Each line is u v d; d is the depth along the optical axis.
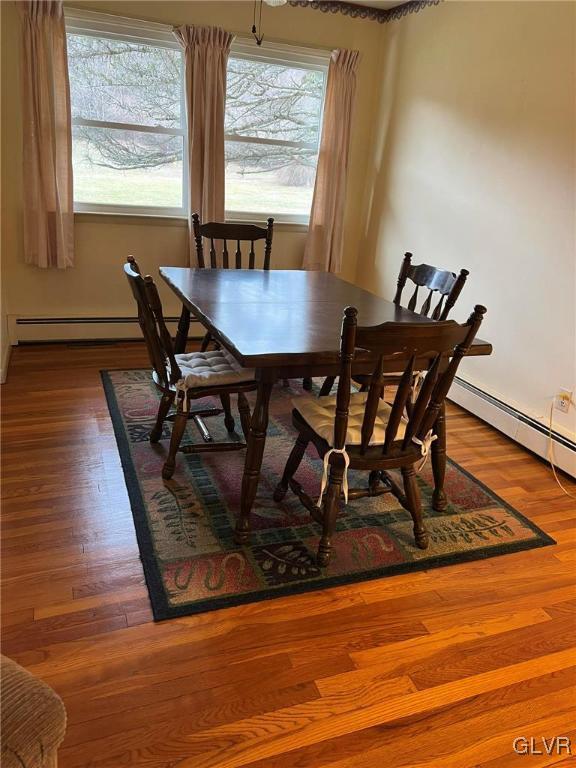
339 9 3.79
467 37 3.13
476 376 3.18
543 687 1.47
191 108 3.55
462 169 3.21
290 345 1.74
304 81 3.93
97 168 3.65
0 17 3.07
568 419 2.60
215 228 3.11
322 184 4.04
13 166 3.38
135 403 2.93
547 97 2.62
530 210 2.75
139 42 3.46
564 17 2.51
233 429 2.69
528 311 2.80
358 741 1.28
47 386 3.07
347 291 2.63
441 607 1.72
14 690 0.75
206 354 2.52
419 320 2.17
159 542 1.89
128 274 2.02
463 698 1.42
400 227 3.87
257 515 2.09
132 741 1.24
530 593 1.81
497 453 2.76
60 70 3.25
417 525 1.96
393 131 3.89
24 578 1.68
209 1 3.49
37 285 3.65
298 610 1.66
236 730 1.28
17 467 2.27
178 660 1.45
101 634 1.51
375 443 1.83
